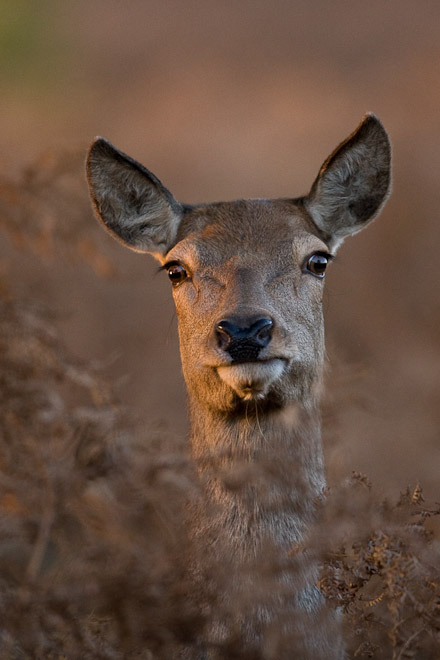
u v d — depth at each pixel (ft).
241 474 35.42
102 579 33.04
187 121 131.13
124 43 186.39
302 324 37.40
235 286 36.58
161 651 32.81
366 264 78.33
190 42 186.39
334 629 34.12
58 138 130.52
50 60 174.19
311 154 111.96
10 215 46.88
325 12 191.52
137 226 42.37
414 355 63.93
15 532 39.32
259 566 33.76
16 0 177.37
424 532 30.78
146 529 39.14
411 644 31.12
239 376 34.76
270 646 32.68
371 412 50.42
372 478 48.62
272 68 159.53
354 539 31.07
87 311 71.51
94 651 32.19
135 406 57.93
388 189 42.42
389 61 154.10
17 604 32.37
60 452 40.57
